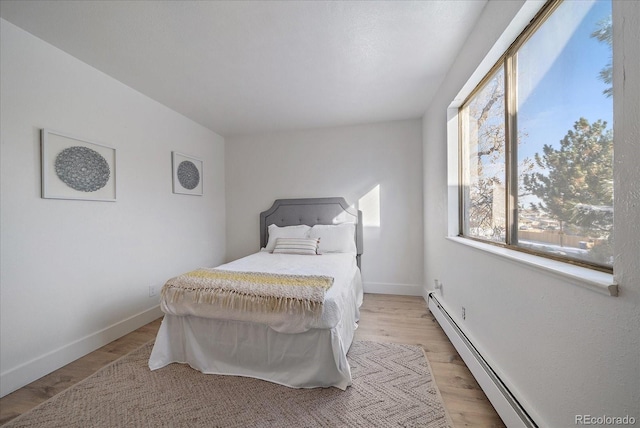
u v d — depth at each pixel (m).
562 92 1.00
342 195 3.45
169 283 1.71
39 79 1.68
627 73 0.65
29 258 1.62
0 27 1.50
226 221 3.84
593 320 0.76
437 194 2.50
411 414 1.31
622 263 0.67
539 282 1.00
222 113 2.97
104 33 1.64
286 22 1.56
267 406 1.37
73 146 1.87
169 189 2.80
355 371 1.67
